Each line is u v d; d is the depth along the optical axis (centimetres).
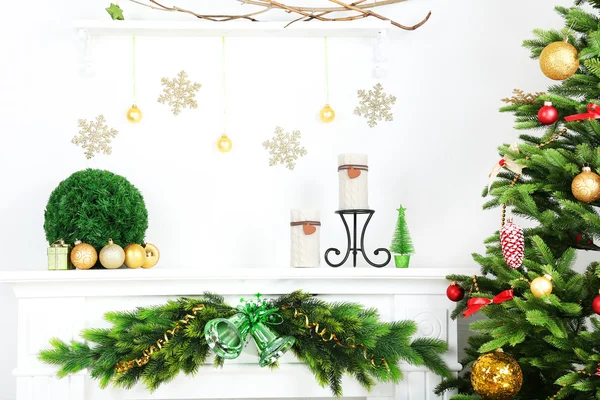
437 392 183
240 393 186
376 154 231
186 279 186
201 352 177
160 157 228
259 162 230
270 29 222
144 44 230
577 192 146
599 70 146
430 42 235
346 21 223
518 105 170
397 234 197
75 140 226
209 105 230
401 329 182
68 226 193
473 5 236
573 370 159
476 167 232
